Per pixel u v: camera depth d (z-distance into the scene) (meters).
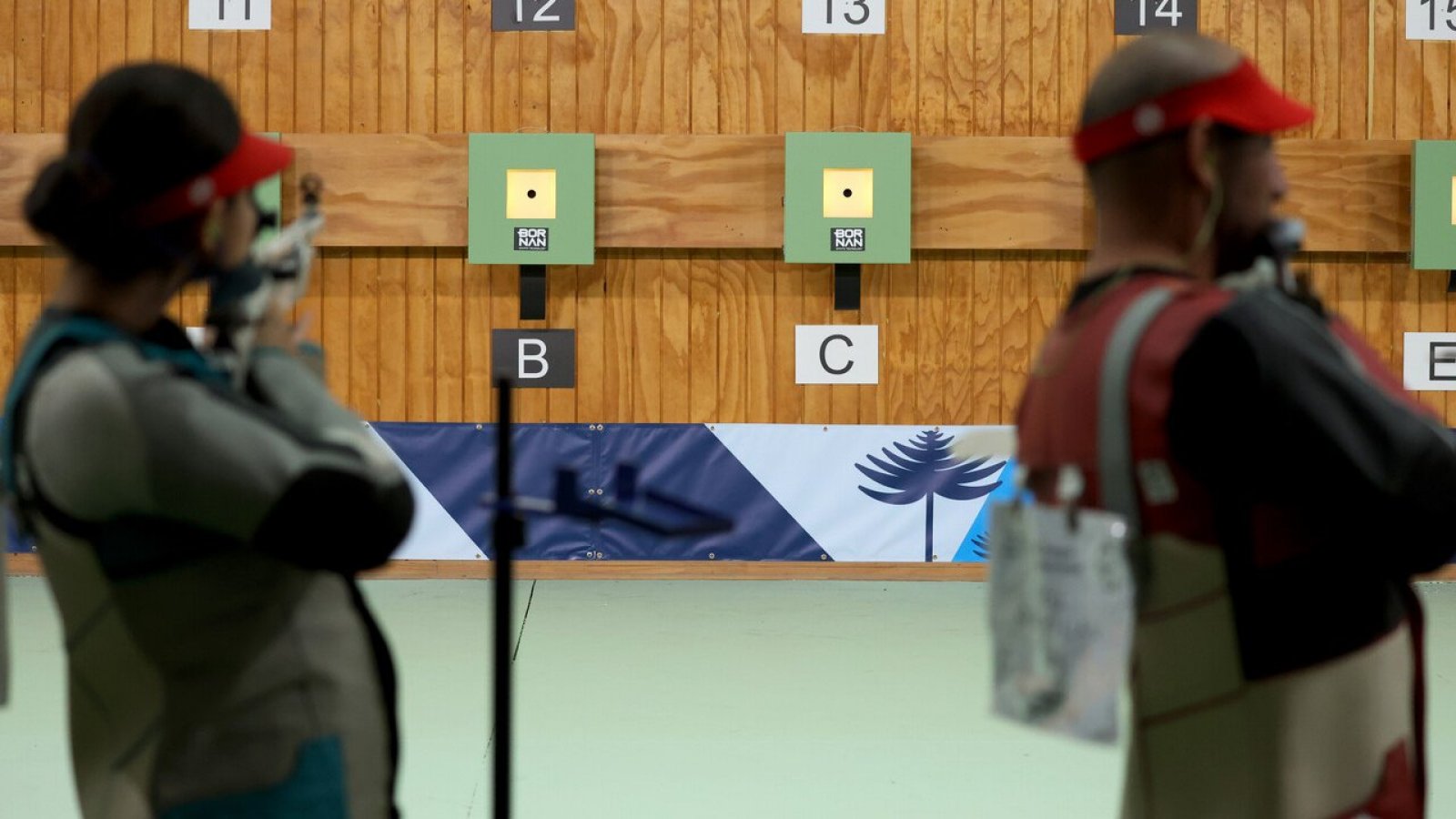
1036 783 6.97
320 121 12.18
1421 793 2.60
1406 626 2.62
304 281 2.96
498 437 3.68
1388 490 2.33
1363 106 12.22
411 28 12.18
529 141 11.99
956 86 12.27
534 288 12.23
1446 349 12.32
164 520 2.58
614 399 12.36
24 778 6.84
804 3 12.23
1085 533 2.44
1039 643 2.51
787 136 12.04
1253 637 2.42
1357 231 12.20
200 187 2.63
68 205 2.56
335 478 2.55
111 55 12.09
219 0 12.09
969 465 12.38
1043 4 12.23
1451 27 12.20
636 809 6.56
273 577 2.70
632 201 12.20
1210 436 2.40
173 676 2.65
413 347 12.27
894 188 12.04
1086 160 2.72
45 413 2.54
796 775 7.07
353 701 2.83
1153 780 2.57
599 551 12.36
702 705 8.38
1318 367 2.36
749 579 12.41
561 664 9.39
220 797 2.64
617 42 12.22
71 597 2.69
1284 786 2.42
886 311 12.36
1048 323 12.37
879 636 10.30
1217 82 2.57
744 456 12.37
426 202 12.13
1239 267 2.68
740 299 12.34
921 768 7.20
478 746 7.49
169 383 2.53
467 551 12.34
